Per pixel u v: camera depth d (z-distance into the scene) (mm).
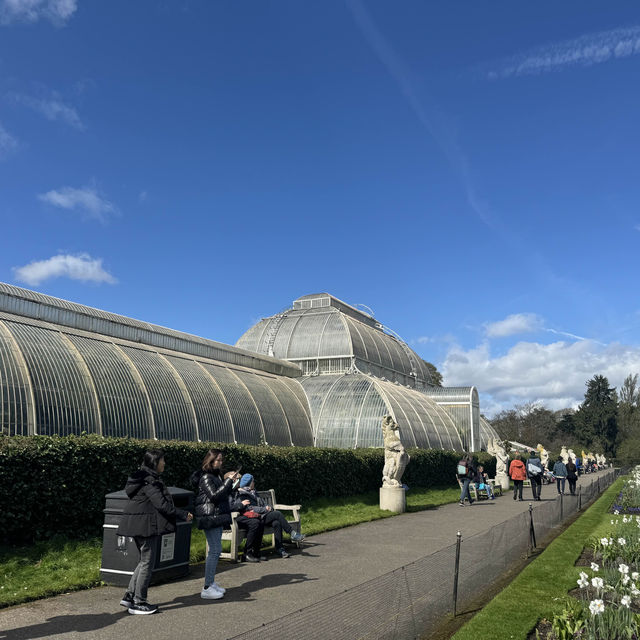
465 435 55156
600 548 14430
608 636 7961
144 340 31750
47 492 13203
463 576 10047
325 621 6121
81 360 22969
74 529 13898
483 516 22516
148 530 8820
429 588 8508
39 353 21281
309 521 19500
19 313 24578
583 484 46594
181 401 27406
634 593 8867
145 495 8930
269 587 10461
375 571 11891
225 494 9977
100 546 13516
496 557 12023
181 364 30500
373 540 16062
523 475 30922
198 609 9023
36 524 13086
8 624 8195
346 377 43281
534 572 12055
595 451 111125
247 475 13828
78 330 25953
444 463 36969
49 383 20578
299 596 9844
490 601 9922
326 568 12180
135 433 23516
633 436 112875
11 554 12039
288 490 21953
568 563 12984
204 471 10242
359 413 39531
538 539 16469
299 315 54281
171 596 9781
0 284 24109
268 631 5508
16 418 18812
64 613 8758
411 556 13617
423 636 8172
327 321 52000
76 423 20828
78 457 14008
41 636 7672
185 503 11531
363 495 27000
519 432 126562
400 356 59562
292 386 42219
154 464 9133
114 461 14969
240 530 13141
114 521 10609
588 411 116625
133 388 24703
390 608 7270
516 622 8648
